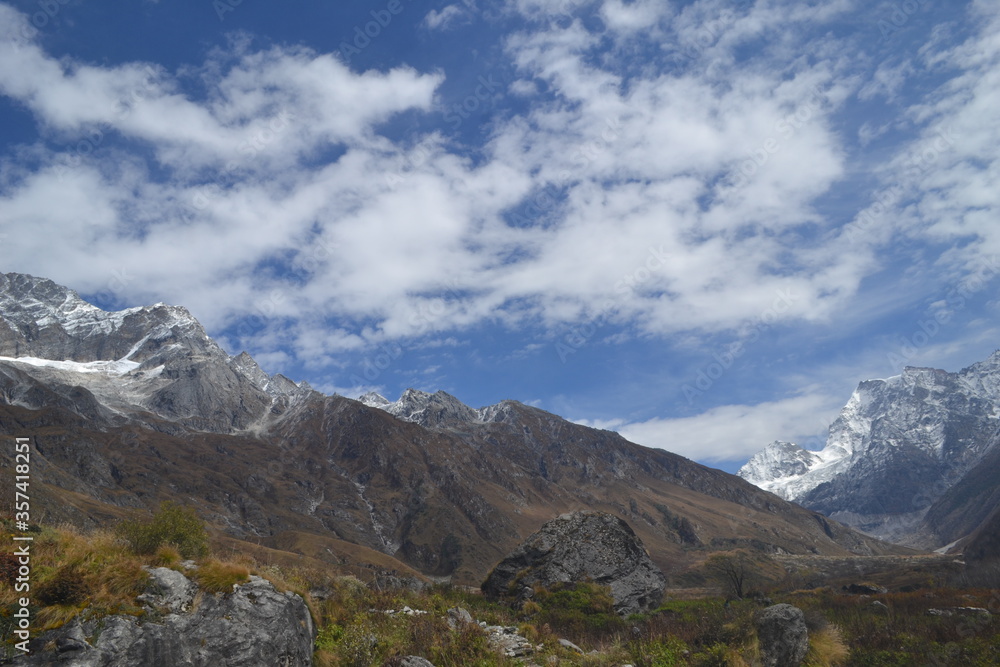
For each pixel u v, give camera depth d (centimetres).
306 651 1441
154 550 1424
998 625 2388
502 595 3425
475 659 1800
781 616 2064
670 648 2097
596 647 2408
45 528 1379
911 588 5978
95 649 1036
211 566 1359
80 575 1138
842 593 4397
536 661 1906
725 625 2188
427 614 2080
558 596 3206
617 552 3709
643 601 3491
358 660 1578
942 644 2255
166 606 1198
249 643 1260
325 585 2122
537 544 3688
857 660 2117
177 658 1141
